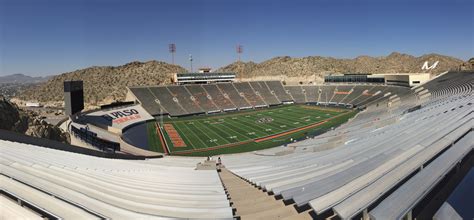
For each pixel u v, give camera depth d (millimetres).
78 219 7562
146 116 77250
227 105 96688
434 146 12938
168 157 38844
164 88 96375
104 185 11195
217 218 8289
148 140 54062
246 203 11453
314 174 13016
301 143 40656
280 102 106812
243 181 15656
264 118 76750
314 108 94000
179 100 92250
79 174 12398
